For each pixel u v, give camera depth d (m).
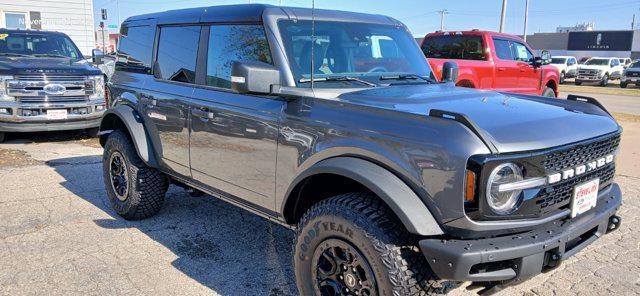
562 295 3.51
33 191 5.80
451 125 2.46
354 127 2.79
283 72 3.27
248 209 3.62
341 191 3.23
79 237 4.43
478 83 10.20
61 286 3.53
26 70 8.44
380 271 2.56
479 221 2.43
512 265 2.52
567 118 2.95
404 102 2.94
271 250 4.25
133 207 4.69
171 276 3.73
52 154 7.92
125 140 4.69
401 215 2.47
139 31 4.91
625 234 4.68
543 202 2.59
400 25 4.32
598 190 3.02
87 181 6.28
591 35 55.66
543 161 2.55
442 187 2.43
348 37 3.73
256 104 3.37
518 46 11.40
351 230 2.66
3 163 7.19
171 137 4.23
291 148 3.12
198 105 3.86
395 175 2.60
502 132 2.53
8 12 17.64
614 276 3.81
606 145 3.04
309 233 2.92
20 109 8.49
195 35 4.09
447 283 2.71
